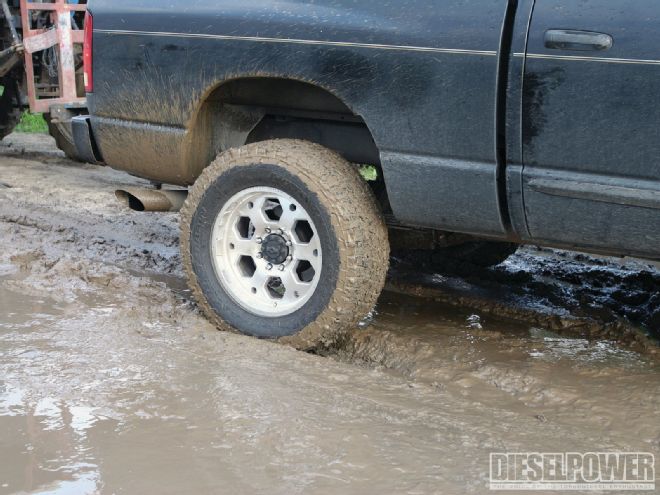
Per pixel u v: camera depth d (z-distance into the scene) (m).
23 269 5.37
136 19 4.49
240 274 4.38
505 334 4.67
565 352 4.39
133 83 4.55
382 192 4.70
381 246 4.11
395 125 3.89
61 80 9.31
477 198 3.81
